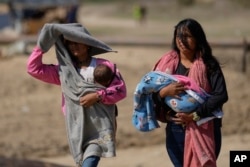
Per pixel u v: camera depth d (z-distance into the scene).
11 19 66.00
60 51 11.62
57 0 64.50
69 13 64.94
